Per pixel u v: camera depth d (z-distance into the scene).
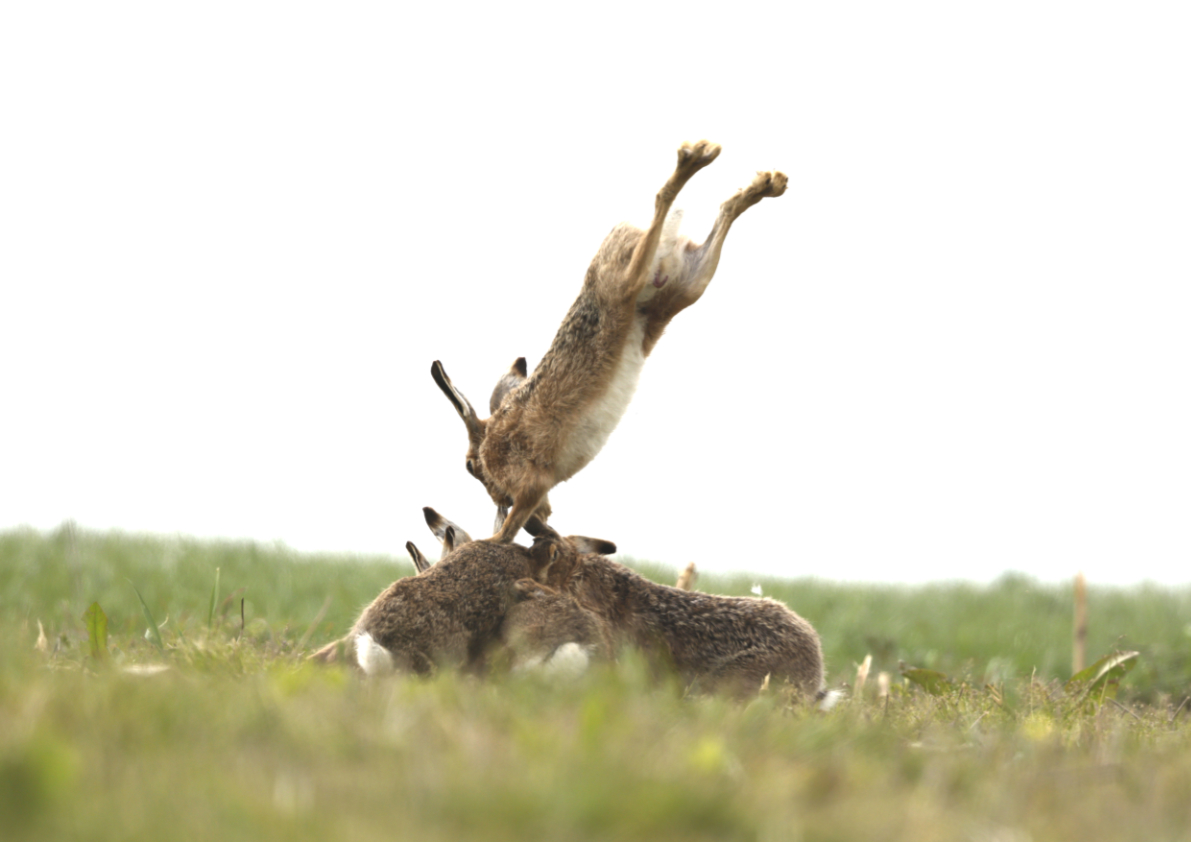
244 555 43.19
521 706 12.85
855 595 46.25
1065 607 46.97
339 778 8.95
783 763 10.39
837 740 11.84
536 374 25.30
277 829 7.58
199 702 11.02
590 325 24.58
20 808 7.44
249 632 25.48
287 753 9.77
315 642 27.53
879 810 9.00
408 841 7.57
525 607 19.44
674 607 21.58
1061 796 10.66
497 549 20.56
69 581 35.34
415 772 8.90
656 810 8.19
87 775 8.38
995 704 19.94
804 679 21.47
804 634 21.92
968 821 9.26
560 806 8.10
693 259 24.77
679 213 23.86
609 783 8.50
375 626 18.86
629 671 15.97
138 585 35.81
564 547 21.33
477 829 7.96
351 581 39.31
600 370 24.62
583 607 20.05
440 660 18.89
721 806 8.39
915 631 39.22
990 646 36.91
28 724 9.41
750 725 12.02
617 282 23.98
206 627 24.42
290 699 12.20
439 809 8.23
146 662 18.42
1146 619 43.09
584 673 18.56
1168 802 10.64
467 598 19.44
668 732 11.38
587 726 10.56
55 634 25.48
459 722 11.42
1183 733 16.47
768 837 8.12
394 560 46.53
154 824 7.39
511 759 9.60
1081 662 29.77
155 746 9.55
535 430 24.81
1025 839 8.88
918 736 14.56
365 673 18.30
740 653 21.28
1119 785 11.34
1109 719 17.48
